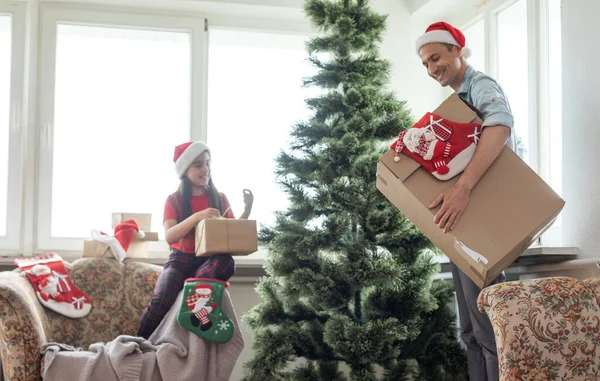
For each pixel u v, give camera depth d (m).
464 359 2.97
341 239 2.99
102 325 3.15
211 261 2.92
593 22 2.63
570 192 2.73
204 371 2.72
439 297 3.06
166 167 3.80
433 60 2.57
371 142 3.06
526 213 2.18
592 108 2.62
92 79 3.78
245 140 3.90
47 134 3.69
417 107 4.01
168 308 2.98
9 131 3.64
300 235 2.95
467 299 2.54
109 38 3.81
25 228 3.62
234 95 3.93
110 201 3.74
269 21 3.99
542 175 3.15
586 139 2.65
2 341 2.63
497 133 2.24
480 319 2.50
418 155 2.28
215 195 3.19
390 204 2.99
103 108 3.78
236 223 2.84
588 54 2.65
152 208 3.77
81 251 3.65
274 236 3.04
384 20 3.18
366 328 2.74
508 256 2.18
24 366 2.60
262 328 3.02
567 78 2.75
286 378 2.89
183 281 3.03
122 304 3.20
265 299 3.07
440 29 2.56
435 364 3.00
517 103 3.44
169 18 3.85
